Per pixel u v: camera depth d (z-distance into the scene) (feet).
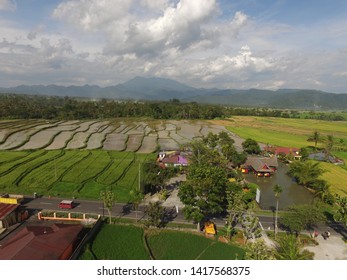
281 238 157.69
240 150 406.82
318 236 172.76
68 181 245.65
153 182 222.69
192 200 171.42
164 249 152.97
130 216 188.85
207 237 165.07
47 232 143.74
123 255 144.97
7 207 177.99
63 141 431.02
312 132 600.80
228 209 176.35
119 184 244.63
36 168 280.51
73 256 135.85
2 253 126.82
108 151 373.20
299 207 171.12
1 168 271.08
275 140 499.10
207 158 290.97
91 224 171.01
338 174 306.14
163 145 428.56
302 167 274.16
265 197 239.09
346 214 169.78
